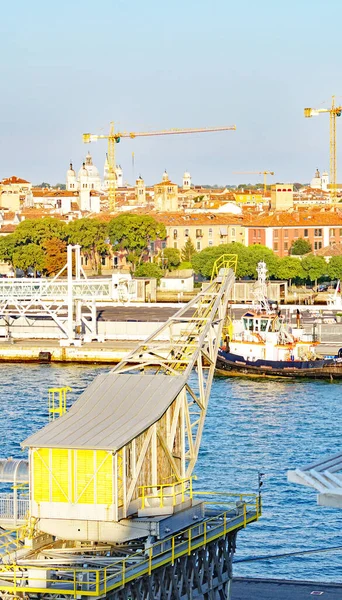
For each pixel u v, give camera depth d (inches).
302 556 6584.6
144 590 5172.2
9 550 5393.7
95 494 5226.4
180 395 5905.5
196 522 5669.3
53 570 5083.7
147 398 5659.5
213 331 7564.0
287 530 7007.9
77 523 5285.4
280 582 6107.3
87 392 5718.5
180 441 5885.8
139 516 5359.3
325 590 6003.9
